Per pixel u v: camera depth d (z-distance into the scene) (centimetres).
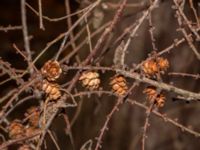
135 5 88
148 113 72
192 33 75
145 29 107
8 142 71
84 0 97
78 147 113
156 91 73
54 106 72
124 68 73
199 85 111
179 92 73
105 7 91
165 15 107
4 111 72
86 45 103
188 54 110
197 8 98
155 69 73
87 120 111
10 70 77
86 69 72
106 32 73
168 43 107
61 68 73
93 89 74
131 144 114
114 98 106
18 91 72
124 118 114
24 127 77
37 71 74
